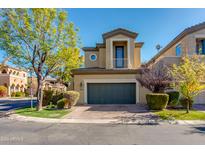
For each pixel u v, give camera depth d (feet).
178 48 73.41
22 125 33.45
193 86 42.37
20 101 91.61
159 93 50.65
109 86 65.41
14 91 144.97
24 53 47.75
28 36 45.98
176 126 32.01
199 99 63.57
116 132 27.66
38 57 50.29
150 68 55.52
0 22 45.32
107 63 70.90
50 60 51.85
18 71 151.02
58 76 72.43
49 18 47.19
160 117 39.14
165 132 27.53
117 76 65.00
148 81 51.21
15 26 45.09
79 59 59.67
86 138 24.38
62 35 49.26
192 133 26.86
